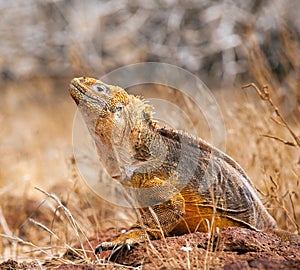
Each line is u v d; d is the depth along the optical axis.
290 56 29.30
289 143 19.38
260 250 15.14
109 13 48.62
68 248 17.05
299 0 41.97
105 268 14.90
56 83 51.47
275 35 38.84
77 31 47.22
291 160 21.62
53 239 21.47
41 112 45.03
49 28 50.91
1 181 28.09
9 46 51.62
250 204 16.67
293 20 40.97
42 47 51.22
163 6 48.25
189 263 14.05
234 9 44.22
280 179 20.84
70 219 17.89
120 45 46.81
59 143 34.69
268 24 40.03
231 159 17.12
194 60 45.28
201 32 46.53
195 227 16.50
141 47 46.72
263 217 17.03
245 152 21.89
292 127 24.81
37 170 30.06
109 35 47.66
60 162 30.52
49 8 51.69
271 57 34.88
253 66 28.20
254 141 22.22
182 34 46.75
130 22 47.78
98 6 48.88
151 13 48.25
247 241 15.27
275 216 19.72
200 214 16.27
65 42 49.91
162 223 15.76
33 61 51.34
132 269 14.95
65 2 49.72
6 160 32.38
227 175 16.64
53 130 39.22
